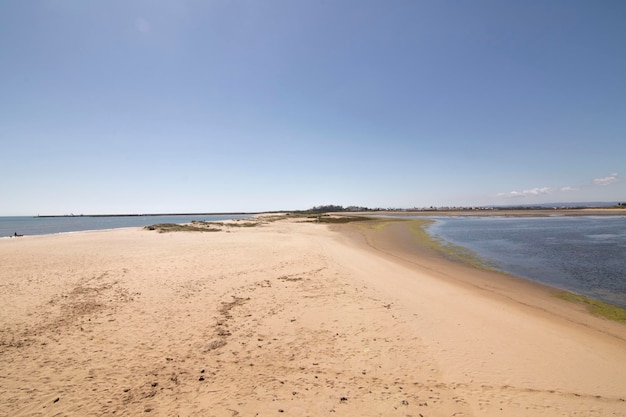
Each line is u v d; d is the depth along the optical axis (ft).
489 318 26.50
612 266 50.98
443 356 19.70
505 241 84.84
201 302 29.01
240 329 23.27
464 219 214.48
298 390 16.02
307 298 30.63
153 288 33.22
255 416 14.10
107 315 25.57
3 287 33.22
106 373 17.29
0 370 17.38
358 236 96.78
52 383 16.29
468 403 15.30
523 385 16.92
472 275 44.34
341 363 18.69
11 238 90.43
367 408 14.75
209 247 64.23
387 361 18.99
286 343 21.15
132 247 64.18
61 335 21.83
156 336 21.91
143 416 13.97
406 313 26.96
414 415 14.33
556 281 41.50
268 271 41.86
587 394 16.33
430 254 63.26
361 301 29.94
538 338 22.89
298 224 154.20
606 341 23.04
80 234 101.14
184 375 17.21
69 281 35.78
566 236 95.04
